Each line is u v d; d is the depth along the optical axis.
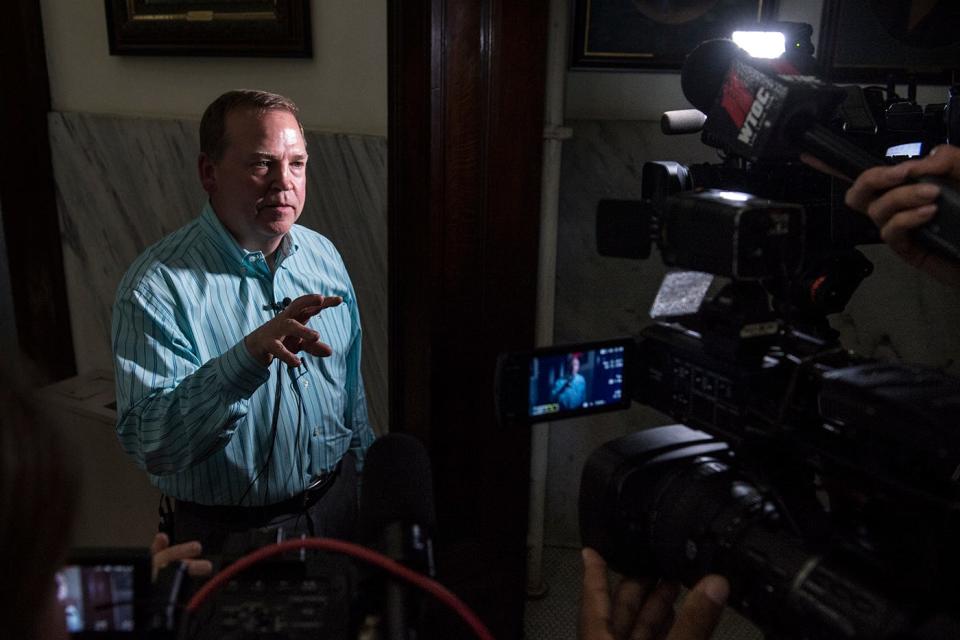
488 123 2.38
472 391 2.62
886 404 0.85
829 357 1.00
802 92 1.09
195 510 2.11
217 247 2.07
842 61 2.79
